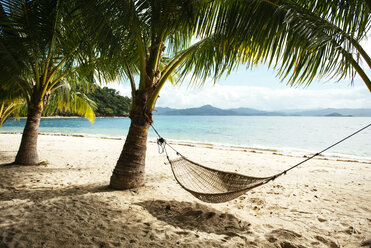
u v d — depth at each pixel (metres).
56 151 7.62
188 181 3.20
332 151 12.11
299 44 1.97
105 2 2.55
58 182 3.91
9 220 2.34
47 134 15.16
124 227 2.38
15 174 4.22
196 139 17.33
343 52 1.92
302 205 3.43
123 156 3.66
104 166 5.58
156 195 3.47
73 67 4.99
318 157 8.86
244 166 6.64
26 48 3.81
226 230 2.47
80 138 12.89
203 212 2.88
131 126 3.67
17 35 3.70
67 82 5.92
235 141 16.25
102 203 2.98
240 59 2.97
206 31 2.79
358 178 5.28
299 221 2.84
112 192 3.43
